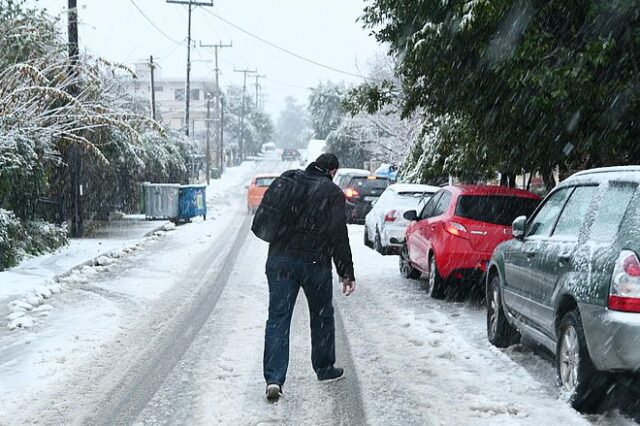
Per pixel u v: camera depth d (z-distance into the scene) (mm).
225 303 10125
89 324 8711
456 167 15047
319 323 6242
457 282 10320
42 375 6594
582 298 5188
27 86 13578
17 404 5812
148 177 27062
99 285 11758
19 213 14906
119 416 5516
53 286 11164
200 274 12969
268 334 5918
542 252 6254
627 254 4883
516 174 13070
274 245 6016
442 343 7836
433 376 6535
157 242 18531
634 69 8727
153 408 5684
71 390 6160
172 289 11352
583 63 8414
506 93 9742
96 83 15102
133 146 21969
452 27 9031
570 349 5570
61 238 15945
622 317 4785
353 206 24156
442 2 9312
